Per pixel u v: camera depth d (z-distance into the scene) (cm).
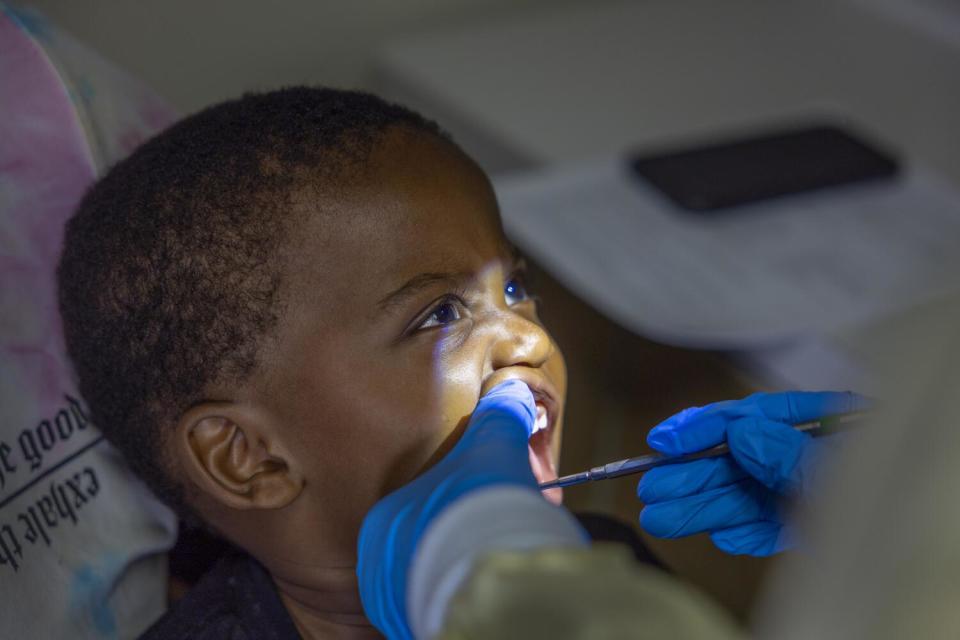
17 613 82
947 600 30
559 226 141
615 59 190
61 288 84
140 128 101
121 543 91
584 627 33
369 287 78
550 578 35
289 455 81
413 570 45
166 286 78
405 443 79
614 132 166
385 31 191
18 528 84
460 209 81
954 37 201
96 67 100
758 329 121
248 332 78
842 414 79
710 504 84
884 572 31
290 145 80
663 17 207
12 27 95
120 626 91
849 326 122
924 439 30
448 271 79
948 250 137
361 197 78
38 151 92
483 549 42
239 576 91
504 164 166
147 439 85
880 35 203
